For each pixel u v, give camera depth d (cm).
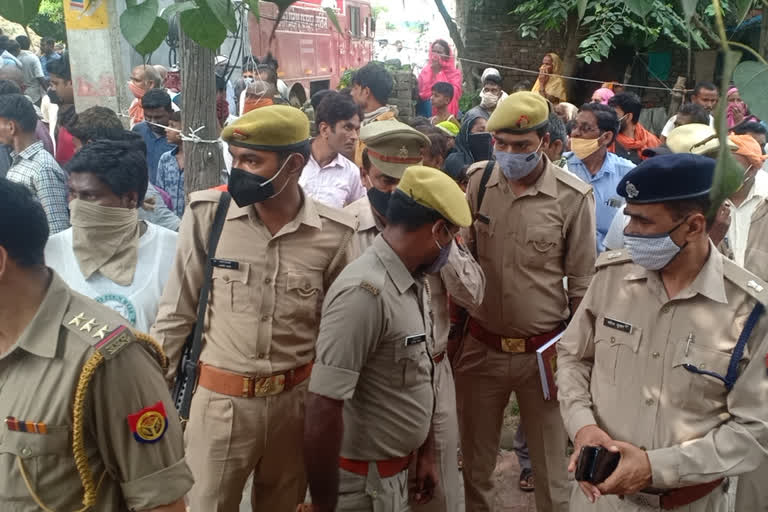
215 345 259
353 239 274
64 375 148
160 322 259
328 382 212
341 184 423
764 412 191
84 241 256
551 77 1097
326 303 220
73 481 153
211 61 353
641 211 193
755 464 191
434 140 336
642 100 1245
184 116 358
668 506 204
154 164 544
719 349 194
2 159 437
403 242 221
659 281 204
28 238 147
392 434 228
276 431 263
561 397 225
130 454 155
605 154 426
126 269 263
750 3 101
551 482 326
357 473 233
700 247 195
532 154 297
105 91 523
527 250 312
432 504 272
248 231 259
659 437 201
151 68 611
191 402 263
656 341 203
